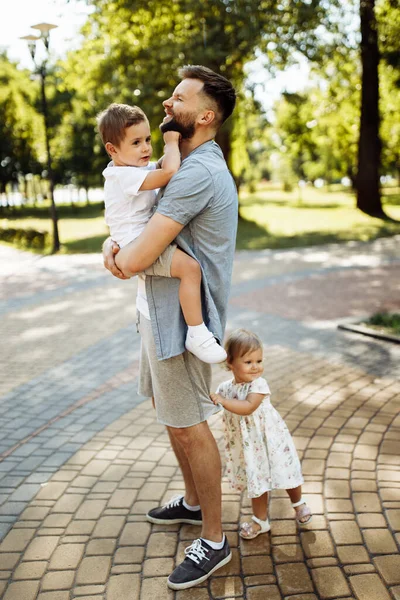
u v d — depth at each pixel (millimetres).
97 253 17266
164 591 2494
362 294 9523
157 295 2414
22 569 2662
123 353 6434
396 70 23328
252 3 15789
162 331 2414
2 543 2865
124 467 3654
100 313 8609
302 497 3170
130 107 2428
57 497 3305
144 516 3080
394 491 3189
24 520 3070
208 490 2580
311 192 61781
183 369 2469
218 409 2613
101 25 18938
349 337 6730
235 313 8320
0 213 43156
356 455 3637
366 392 4770
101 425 4371
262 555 2699
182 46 16562
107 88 19797
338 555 2670
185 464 2904
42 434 4234
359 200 25562
